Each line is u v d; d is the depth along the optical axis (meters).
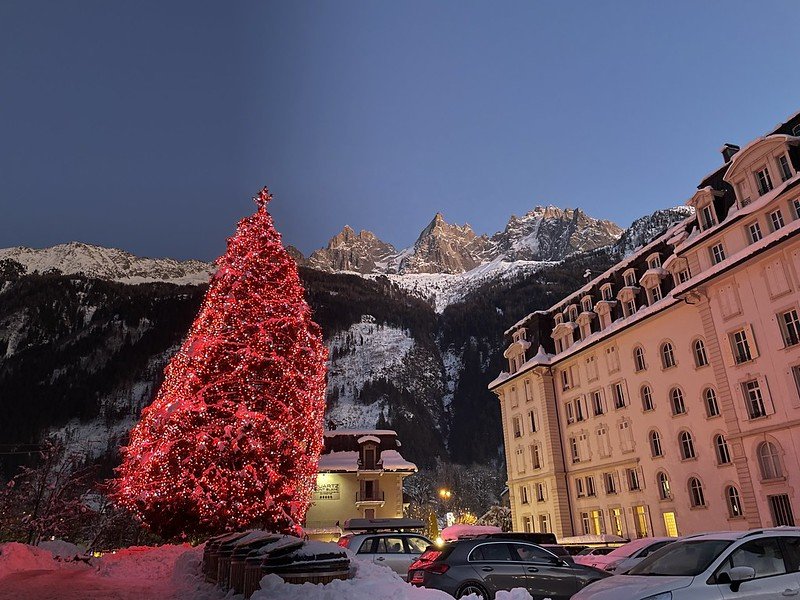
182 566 16.81
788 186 28.05
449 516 63.75
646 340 39.19
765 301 29.06
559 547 20.61
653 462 37.44
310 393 27.14
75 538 39.97
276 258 28.06
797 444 26.84
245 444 23.53
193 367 24.89
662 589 7.18
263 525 23.62
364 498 50.00
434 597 7.48
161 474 22.72
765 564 7.66
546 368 48.59
